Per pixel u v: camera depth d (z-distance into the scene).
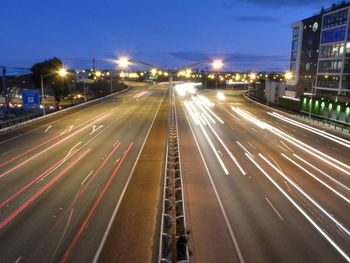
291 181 19.73
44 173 20.52
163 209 14.37
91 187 18.05
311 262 11.06
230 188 18.38
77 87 107.75
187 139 32.91
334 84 62.88
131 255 11.38
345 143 32.34
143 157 25.05
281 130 40.03
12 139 31.64
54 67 73.88
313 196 17.23
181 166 22.81
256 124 44.84
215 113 56.88
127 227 13.41
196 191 17.84
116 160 23.98
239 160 24.64
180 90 115.06
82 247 11.79
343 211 15.31
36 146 28.47
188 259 10.80
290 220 14.27
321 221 14.20
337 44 61.72
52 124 41.72
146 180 19.47
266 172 21.58
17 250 11.48
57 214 14.49
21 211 14.73
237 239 12.56
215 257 11.32
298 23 79.56
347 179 20.30
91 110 57.75
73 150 27.03
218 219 14.31
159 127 40.25
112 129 38.16
